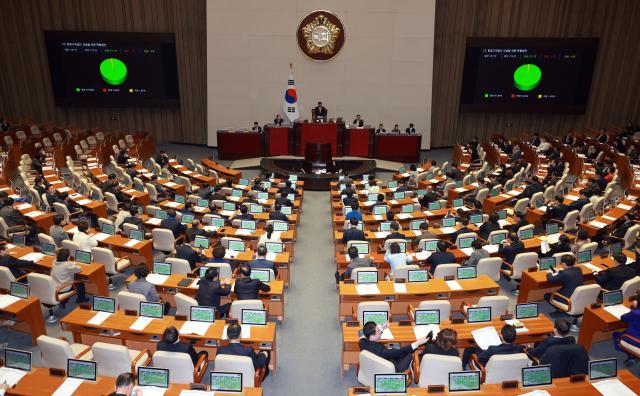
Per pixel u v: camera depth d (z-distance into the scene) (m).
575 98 25.31
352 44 24.89
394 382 5.95
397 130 24.38
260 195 15.58
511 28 25.11
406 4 24.39
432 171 18.86
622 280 9.20
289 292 11.00
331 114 25.80
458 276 9.32
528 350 7.15
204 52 25.86
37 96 26.72
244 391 6.04
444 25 25.06
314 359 8.51
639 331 7.82
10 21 25.44
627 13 24.69
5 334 8.96
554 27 25.00
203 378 7.85
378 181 18.70
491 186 16.30
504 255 10.78
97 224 13.83
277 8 24.56
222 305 9.24
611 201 15.68
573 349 6.55
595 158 21.44
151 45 25.28
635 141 22.53
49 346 6.65
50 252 10.29
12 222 12.55
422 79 25.27
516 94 25.42
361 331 7.34
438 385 6.21
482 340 7.24
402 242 10.98
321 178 19.58
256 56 25.14
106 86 25.81
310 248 13.66
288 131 23.38
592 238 12.95
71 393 5.99
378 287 8.99
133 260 11.39
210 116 26.12
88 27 25.61
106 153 21.89
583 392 5.96
